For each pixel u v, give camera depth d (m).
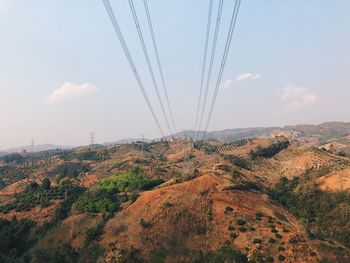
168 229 133.12
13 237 136.00
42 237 141.12
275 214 148.25
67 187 177.62
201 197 151.12
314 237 124.12
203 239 130.25
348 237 137.88
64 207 160.62
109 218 144.75
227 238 128.38
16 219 152.88
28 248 136.50
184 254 123.62
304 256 111.00
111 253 121.38
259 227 131.25
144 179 191.38
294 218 155.25
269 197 169.00
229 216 139.75
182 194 152.25
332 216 159.00
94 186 180.50
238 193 157.12
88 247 128.38
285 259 111.38
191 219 138.75
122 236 131.00
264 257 113.75
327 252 112.38
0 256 119.88
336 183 184.50
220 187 157.62
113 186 180.88
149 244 125.69
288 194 189.25
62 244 134.00
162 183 186.00
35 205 163.88
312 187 185.75
